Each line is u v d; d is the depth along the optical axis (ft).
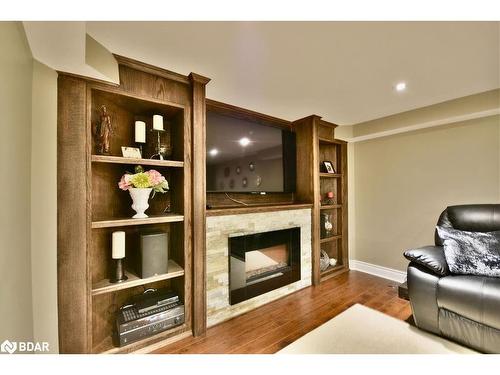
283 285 8.10
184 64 5.46
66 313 4.44
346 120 10.07
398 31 4.36
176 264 6.14
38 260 4.13
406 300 7.78
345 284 9.28
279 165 9.07
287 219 8.33
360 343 5.53
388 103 8.09
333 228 11.18
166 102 5.58
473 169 7.97
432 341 5.52
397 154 9.93
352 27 4.23
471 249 5.70
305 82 6.50
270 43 4.70
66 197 4.46
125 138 6.00
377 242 10.53
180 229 5.99
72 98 4.56
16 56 3.45
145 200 5.41
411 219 9.48
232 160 7.61
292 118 9.64
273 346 5.46
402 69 5.81
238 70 5.79
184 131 5.81
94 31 4.21
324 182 11.35
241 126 7.88
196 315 5.82
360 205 11.17
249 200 8.66
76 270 4.53
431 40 4.64
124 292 5.88
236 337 5.82
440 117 8.06
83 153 4.61
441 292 5.42
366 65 5.60
